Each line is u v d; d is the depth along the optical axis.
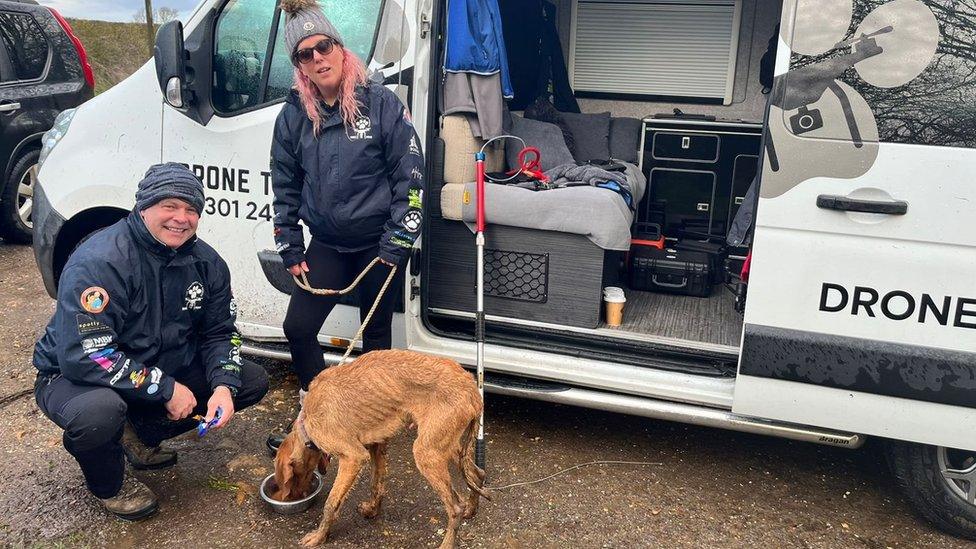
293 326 3.11
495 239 3.51
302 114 2.92
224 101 3.52
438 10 3.28
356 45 3.28
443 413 2.52
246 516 2.86
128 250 2.61
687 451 3.51
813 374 2.78
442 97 3.58
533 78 4.90
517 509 2.97
